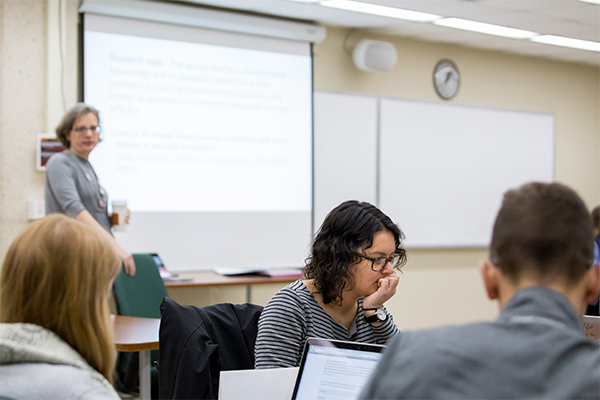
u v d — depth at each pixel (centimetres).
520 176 549
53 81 355
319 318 156
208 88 413
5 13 343
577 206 76
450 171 514
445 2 392
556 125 572
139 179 393
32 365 90
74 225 97
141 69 391
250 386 111
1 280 95
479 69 529
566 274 74
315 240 163
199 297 417
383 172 486
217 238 418
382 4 399
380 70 461
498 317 74
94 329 96
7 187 345
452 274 518
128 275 296
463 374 67
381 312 161
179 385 154
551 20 431
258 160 432
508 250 76
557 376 65
